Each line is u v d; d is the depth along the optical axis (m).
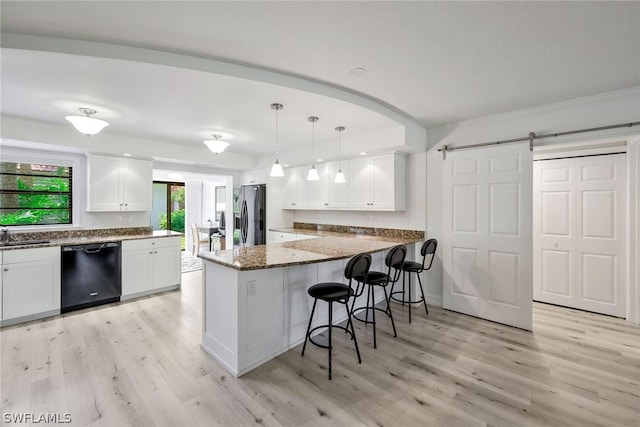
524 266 3.12
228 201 6.28
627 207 3.33
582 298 3.67
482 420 1.78
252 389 2.06
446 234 3.68
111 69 2.10
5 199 3.68
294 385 2.11
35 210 3.87
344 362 2.43
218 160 5.10
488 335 2.95
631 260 3.27
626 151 3.36
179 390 2.05
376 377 2.21
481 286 3.40
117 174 4.16
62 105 2.85
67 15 1.56
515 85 2.53
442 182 3.76
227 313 2.33
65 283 3.47
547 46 1.91
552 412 1.85
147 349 2.62
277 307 2.55
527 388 2.09
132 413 1.82
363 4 1.50
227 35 1.77
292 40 1.83
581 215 3.66
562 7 1.53
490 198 3.34
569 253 3.75
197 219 8.89
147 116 3.18
